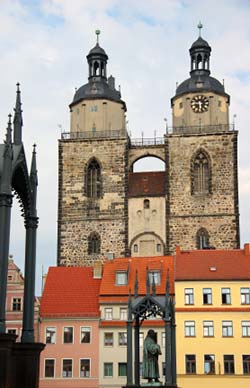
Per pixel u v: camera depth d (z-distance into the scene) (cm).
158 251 10331
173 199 10431
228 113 11106
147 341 3831
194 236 10250
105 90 11338
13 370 3466
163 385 3775
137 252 10362
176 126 11019
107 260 10056
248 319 8781
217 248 10175
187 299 8956
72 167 10775
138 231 10406
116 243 10400
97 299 9275
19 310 8912
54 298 9350
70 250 10456
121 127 11288
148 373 3781
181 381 8575
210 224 10275
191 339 8762
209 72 11300
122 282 9362
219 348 8700
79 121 11231
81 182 10700
